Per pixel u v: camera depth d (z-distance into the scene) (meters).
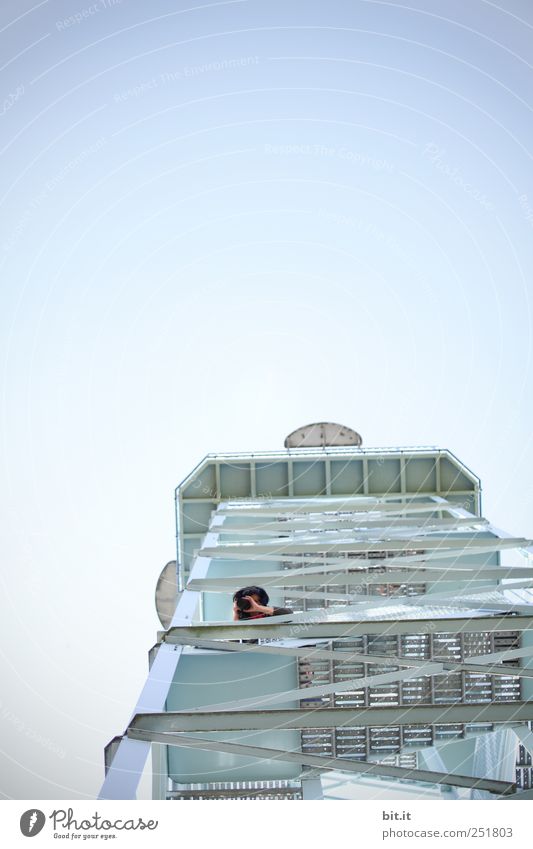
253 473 19.03
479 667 7.28
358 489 19.34
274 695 7.35
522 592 10.28
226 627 8.27
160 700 6.61
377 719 6.27
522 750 8.03
